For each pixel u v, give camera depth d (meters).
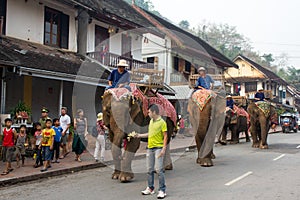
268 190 6.57
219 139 15.73
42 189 7.05
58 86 15.89
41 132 9.63
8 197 6.43
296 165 9.47
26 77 14.40
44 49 14.80
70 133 12.09
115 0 23.20
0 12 13.87
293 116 26.80
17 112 10.84
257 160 10.43
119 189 6.75
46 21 15.84
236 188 6.74
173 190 6.63
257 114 14.04
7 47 12.83
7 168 8.20
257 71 38.38
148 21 23.33
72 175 8.55
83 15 16.94
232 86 39.00
